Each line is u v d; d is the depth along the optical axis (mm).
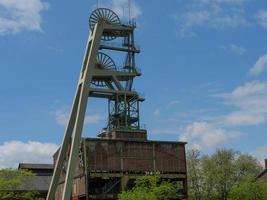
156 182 75312
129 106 87750
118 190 78062
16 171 69562
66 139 52094
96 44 51219
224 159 94250
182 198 81938
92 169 76688
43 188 98688
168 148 83438
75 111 52156
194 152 93688
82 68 52656
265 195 84750
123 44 92125
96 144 78250
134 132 84375
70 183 46625
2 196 66625
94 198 75875
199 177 92062
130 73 85312
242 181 91500
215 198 91688
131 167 79562
